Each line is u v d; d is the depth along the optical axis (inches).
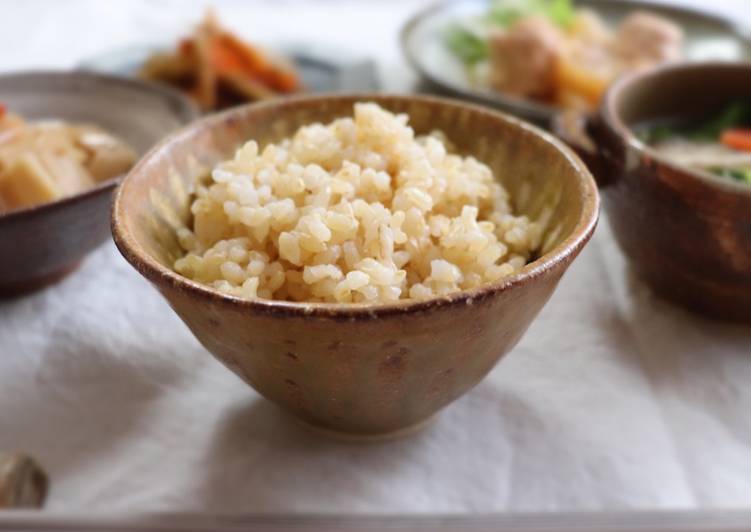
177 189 12.2
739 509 10.6
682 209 12.5
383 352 10.2
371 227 11.1
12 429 12.1
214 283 11.0
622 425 12.1
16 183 13.6
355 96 13.3
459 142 13.1
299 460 11.7
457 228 11.3
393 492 11.3
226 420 12.2
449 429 12.0
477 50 22.5
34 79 16.4
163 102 15.9
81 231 13.3
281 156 12.2
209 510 11.2
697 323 13.5
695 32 23.2
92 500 11.3
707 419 12.2
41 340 13.3
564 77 20.2
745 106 15.5
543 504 11.2
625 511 10.6
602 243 15.2
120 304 13.9
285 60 20.5
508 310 10.3
